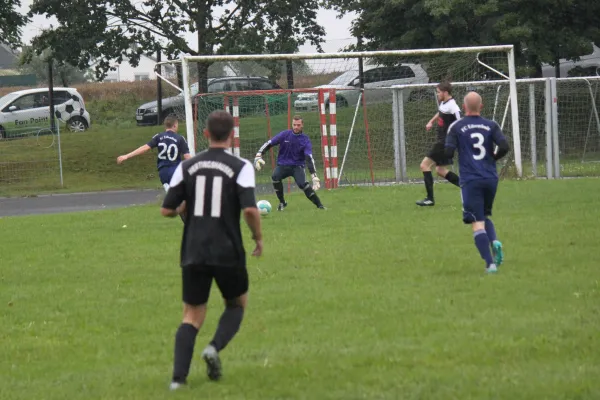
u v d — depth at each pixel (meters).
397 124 56.56
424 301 20.22
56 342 18.16
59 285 24.25
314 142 66.94
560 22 76.62
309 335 17.62
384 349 16.19
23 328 19.45
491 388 13.47
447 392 13.41
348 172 62.84
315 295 21.39
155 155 79.06
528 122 68.31
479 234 23.23
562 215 34.25
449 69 61.50
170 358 16.61
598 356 15.16
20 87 143.12
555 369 14.42
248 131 63.31
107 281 24.61
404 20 79.12
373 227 33.06
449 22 75.12
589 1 75.12
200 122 56.03
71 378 15.42
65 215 43.44
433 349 16.05
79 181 72.00
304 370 15.02
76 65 79.94
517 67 73.88
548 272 22.94
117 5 76.50
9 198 64.00
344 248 28.28
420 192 46.94
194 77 62.75
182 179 14.48
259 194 52.12
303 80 65.31
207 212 14.23
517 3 73.50
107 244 31.91
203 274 14.27
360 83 62.00
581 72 84.50
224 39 77.12
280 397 13.61
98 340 18.19
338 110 65.38
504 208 37.06
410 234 30.84
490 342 16.31
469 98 23.61
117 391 14.32
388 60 61.25
